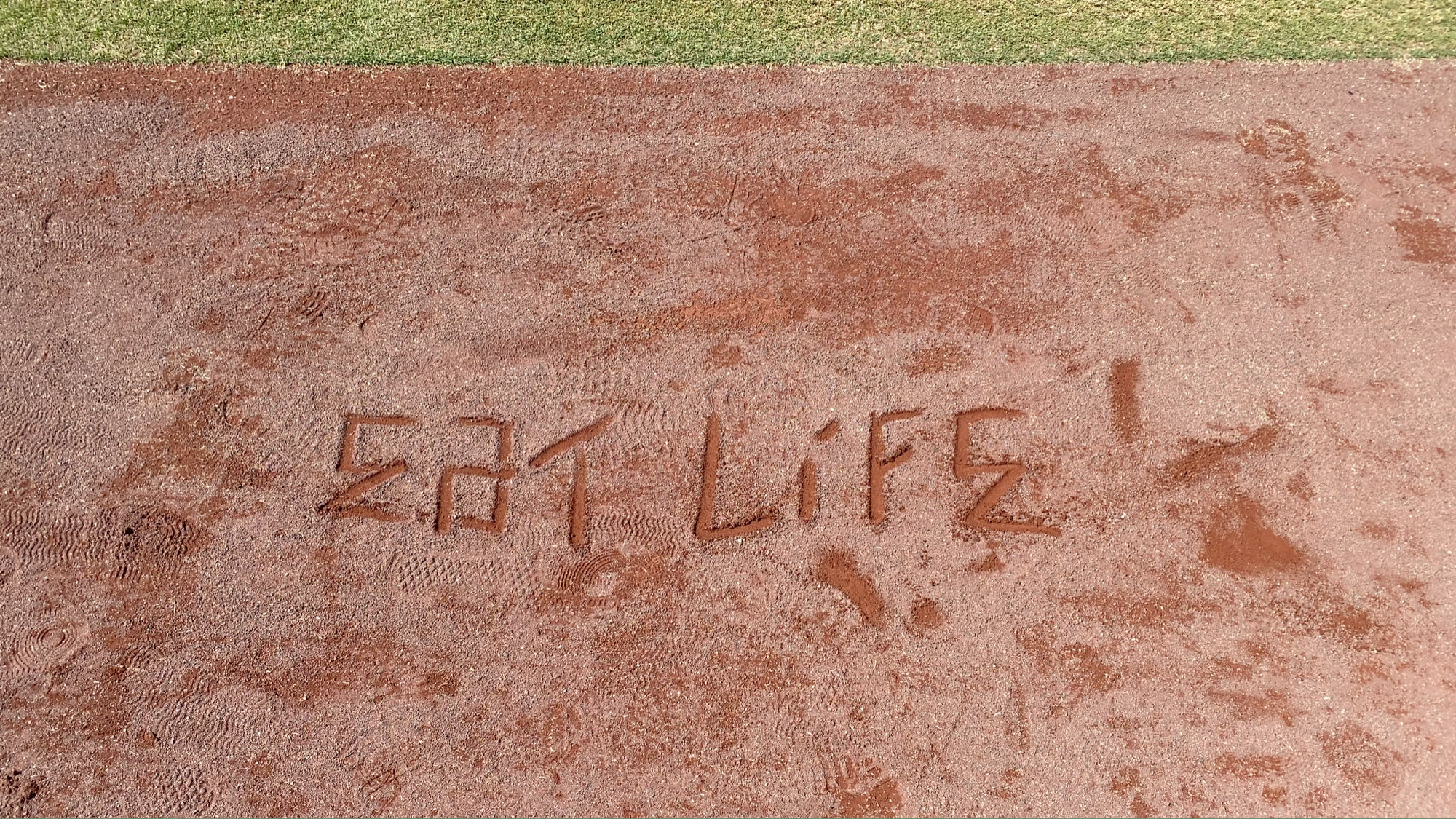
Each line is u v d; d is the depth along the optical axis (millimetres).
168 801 2082
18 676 2121
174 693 2111
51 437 2195
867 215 2260
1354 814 2029
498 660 2111
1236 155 2262
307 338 2227
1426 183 2234
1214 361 2174
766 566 2131
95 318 2240
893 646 2100
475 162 2301
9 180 2295
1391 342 2166
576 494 2166
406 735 2094
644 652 2109
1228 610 2092
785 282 2232
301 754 2092
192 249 2266
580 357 2211
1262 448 2139
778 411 2184
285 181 2293
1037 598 2107
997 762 2064
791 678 2096
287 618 2131
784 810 2061
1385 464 2123
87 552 2156
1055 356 2188
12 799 2086
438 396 2203
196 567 2148
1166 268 2213
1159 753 2059
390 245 2262
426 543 2152
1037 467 2152
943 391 2184
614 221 2268
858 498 2152
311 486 2174
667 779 2074
